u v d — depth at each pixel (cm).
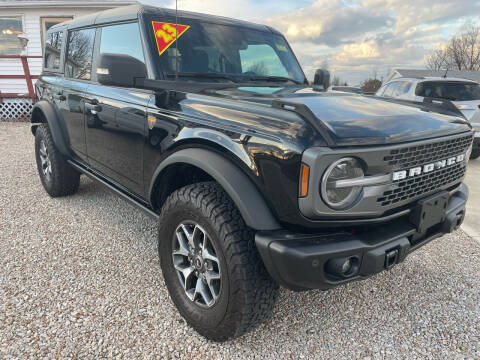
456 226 225
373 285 276
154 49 260
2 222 356
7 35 1216
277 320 232
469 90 684
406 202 190
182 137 212
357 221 176
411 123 196
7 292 246
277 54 333
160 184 240
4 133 849
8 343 201
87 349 200
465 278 289
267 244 169
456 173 229
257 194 179
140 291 254
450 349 212
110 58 228
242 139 183
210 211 187
